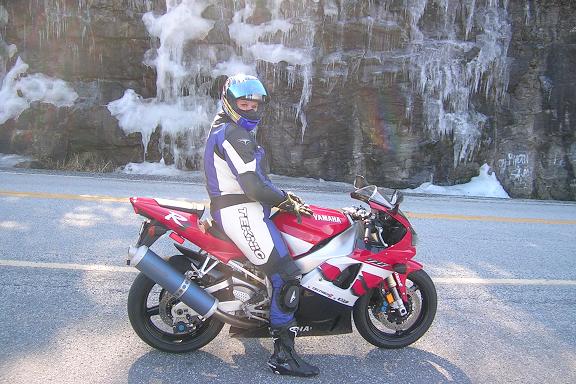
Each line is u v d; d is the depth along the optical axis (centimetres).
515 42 1385
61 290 464
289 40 1345
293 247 351
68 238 616
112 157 1390
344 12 1325
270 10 1348
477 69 1355
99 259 549
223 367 360
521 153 1407
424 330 400
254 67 1355
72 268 518
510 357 399
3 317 407
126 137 1370
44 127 1362
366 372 366
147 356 366
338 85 1338
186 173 1352
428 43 1334
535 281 576
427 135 1351
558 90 1384
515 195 1403
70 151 1374
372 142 1352
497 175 1406
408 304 392
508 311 488
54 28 1369
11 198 813
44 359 353
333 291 355
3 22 1388
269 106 1356
